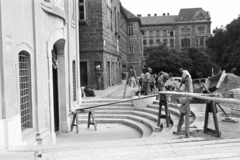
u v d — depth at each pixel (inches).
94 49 974.4
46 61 401.1
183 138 311.4
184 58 2062.0
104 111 635.5
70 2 558.9
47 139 378.9
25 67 345.7
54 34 436.8
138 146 268.8
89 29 973.2
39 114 365.4
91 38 975.6
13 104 293.0
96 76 980.6
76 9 619.8
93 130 528.7
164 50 2100.1
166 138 322.7
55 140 420.5
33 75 354.9
